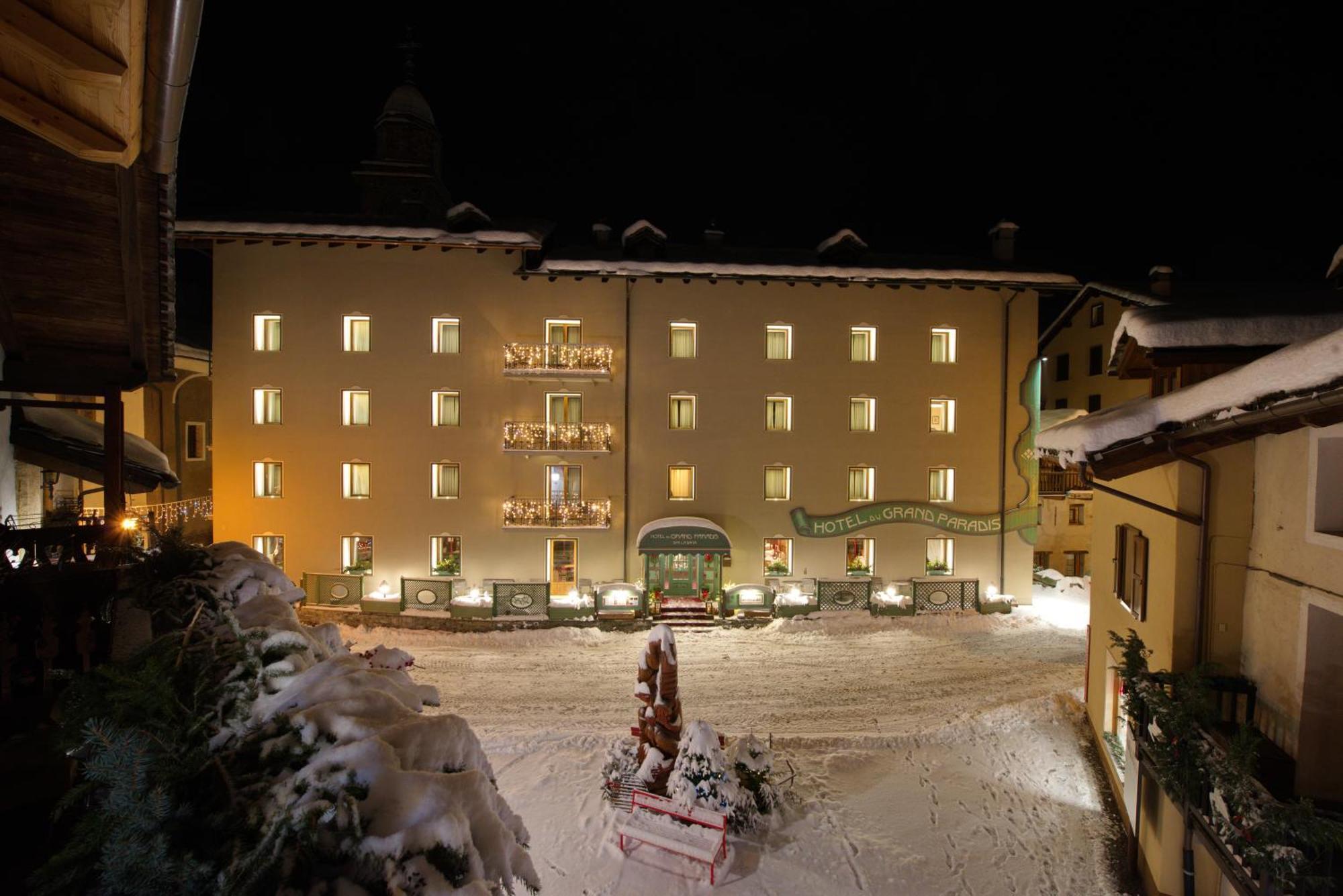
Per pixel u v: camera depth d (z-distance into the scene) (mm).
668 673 12461
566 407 25375
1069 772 13734
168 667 3783
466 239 23828
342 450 24656
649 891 10078
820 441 25891
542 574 25188
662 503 25516
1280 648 8570
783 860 10773
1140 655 9867
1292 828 6195
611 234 27484
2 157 6371
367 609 23844
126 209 7098
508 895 3592
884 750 14609
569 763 13820
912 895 10234
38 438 12656
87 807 3791
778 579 25750
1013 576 26422
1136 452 10266
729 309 25656
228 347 24391
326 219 24672
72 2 3047
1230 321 10820
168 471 14680
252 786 3395
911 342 26172
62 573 5531
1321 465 7918
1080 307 35344
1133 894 10453
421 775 3504
